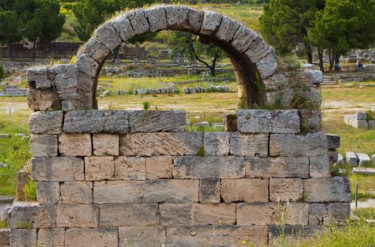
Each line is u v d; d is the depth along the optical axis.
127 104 65.50
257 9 142.50
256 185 17.88
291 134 17.84
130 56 125.44
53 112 17.47
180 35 105.25
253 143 17.83
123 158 17.66
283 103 18.27
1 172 34.56
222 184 17.84
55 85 17.50
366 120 50.16
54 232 17.67
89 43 17.69
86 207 17.67
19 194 18.58
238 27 17.98
